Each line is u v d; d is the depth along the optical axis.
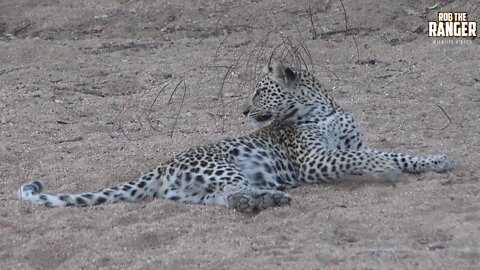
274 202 9.98
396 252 8.39
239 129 14.53
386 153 11.44
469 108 15.16
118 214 10.06
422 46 19.62
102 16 23.55
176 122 15.15
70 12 23.92
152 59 20.11
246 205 9.92
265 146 11.36
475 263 8.09
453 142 13.05
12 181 11.86
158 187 10.81
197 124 15.01
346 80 17.56
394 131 13.94
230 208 10.06
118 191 10.65
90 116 15.83
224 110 15.80
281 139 11.66
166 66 19.25
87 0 24.59
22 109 15.95
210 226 9.49
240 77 17.89
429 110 15.06
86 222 9.86
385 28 21.09
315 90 12.02
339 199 10.30
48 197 10.57
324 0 22.56
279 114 11.78
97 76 18.97
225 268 8.27
